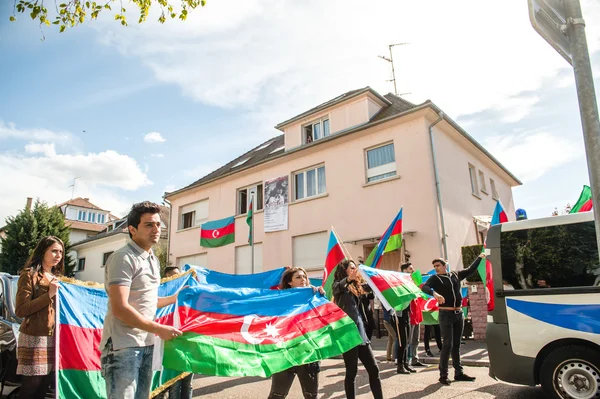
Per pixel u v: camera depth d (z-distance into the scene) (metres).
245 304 4.15
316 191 17.67
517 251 5.66
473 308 10.71
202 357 3.38
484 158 18.92
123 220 34.59
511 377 5.28
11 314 5.46
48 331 4.05
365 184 15.62
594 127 2.00
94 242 32.06
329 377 7.32
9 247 29.41
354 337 4.42
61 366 4.12
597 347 4.82
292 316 4.32
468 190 16.73
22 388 3.89
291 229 17.67
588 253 5.22
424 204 14.05
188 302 3.87
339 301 4.84
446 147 15.76
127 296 2.81
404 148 14.95
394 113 16.20
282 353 3.87
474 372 7.22
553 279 5.30
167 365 3.18
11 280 5.88
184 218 23.80
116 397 2.72
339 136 16.58
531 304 5.32
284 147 20.45
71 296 4.43
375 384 4.51
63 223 32.12
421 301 8.93
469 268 7.07
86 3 5.52
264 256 18.44
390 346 8.53
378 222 15.05
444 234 13.71
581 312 4.98
